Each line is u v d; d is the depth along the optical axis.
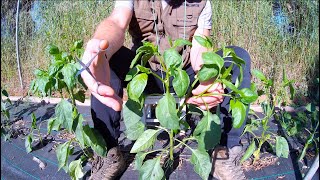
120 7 1.26
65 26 2.75
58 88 1.19
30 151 1.67
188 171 1.46
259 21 2.62
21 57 2.86
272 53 2.63
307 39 2.62
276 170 1.49
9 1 2.98
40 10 2.88
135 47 1.43
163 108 0.91
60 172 1.51
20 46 2.86
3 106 1.82
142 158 1.16
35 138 1.82
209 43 0.97
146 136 1.09
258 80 2.47
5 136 1.78
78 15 2.79
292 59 2.62
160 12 1.34
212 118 0.98
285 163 1.54
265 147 1.68
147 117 1.75
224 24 2.65
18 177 1.49
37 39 2.84
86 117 2.15
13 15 2.92
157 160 1.13
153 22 1.35
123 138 1.76
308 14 2.62
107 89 0.85
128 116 1.04
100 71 0.92
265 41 2.63
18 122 2.07
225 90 1.15
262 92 1.45
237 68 1.16
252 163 1.54
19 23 2.85
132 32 1.42
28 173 1.51
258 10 2.63
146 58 1.01
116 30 1.16
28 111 2.26
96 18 2.77
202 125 0.98
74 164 1.31
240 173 1.27
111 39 1.11
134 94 0.92
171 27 1.34
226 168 1.24
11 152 1.69
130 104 1.03
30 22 2.90
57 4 2.84
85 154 1.48
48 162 1.59
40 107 2.33
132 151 1.08
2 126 1.82
